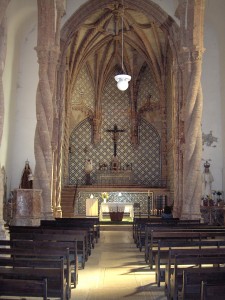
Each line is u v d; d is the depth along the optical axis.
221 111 20.55
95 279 8.84
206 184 20.00
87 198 27.48
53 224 12.60
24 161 20.64
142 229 12.91
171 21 20.61
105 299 7.16
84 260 10.10
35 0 20.23
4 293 4.69
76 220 14.57
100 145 32.66
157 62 29.81
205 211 18.06
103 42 29.91
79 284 8.36
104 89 33.38
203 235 9.16
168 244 7.99
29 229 9.88
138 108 32.72
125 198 28.08
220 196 19.97
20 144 20.75
